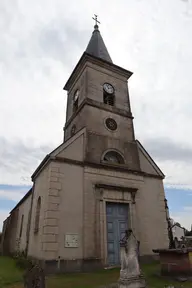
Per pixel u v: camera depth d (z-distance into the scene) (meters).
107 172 12.82
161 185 14.87
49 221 10.03
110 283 7.00
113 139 14.52
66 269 9.53
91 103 14.88
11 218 21.31
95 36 21.30
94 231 10.89
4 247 20.12
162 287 6.24
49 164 11.59
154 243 12.68
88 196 11.52
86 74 16.08
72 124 16.38
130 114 16.48
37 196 13.19
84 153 12.73
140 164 14.87
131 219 12.41
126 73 18.09
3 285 7.18
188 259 7.42
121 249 6.34
